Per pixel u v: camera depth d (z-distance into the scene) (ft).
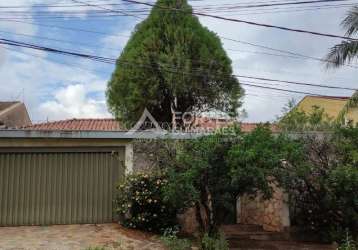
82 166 37.37
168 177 33.14
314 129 40.42
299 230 39.47
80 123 77.56
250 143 30.81
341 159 37.81
